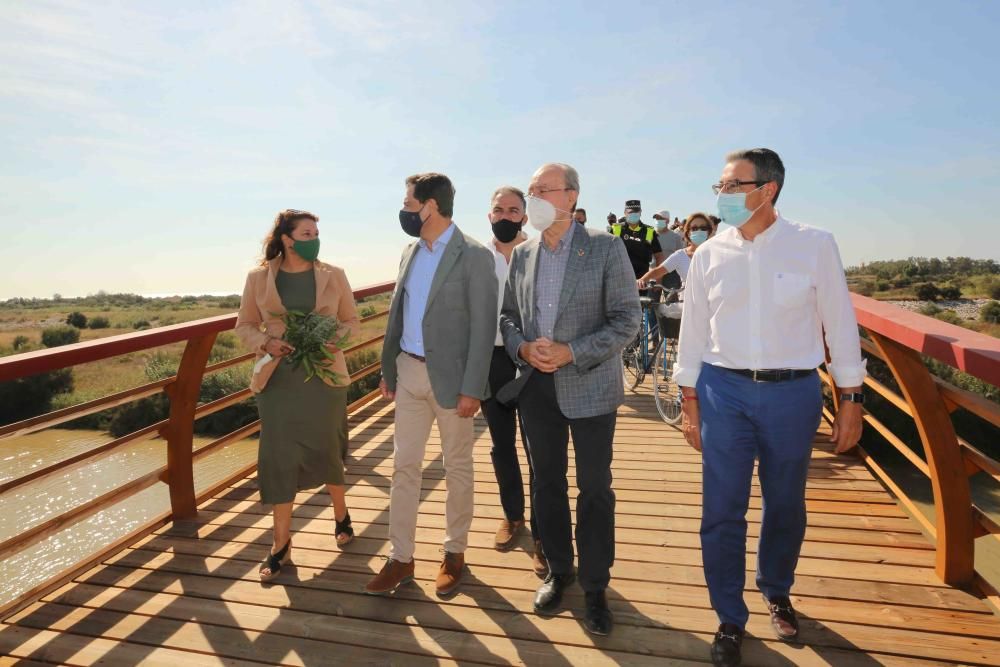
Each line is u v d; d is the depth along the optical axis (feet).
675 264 15.55
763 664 6.15
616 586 7.81
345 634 6.90
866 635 6.57
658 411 17.19
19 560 15.28
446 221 7.67
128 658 6.57
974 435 30.22
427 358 7.47
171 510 10.10
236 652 6.63
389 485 11.85
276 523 8.30
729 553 6.27
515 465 9.07
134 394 8.91
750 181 5.62
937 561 7.77
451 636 6.81
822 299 5.79
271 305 8.19
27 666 6.45
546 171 6.82
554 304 6.91
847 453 12.47
